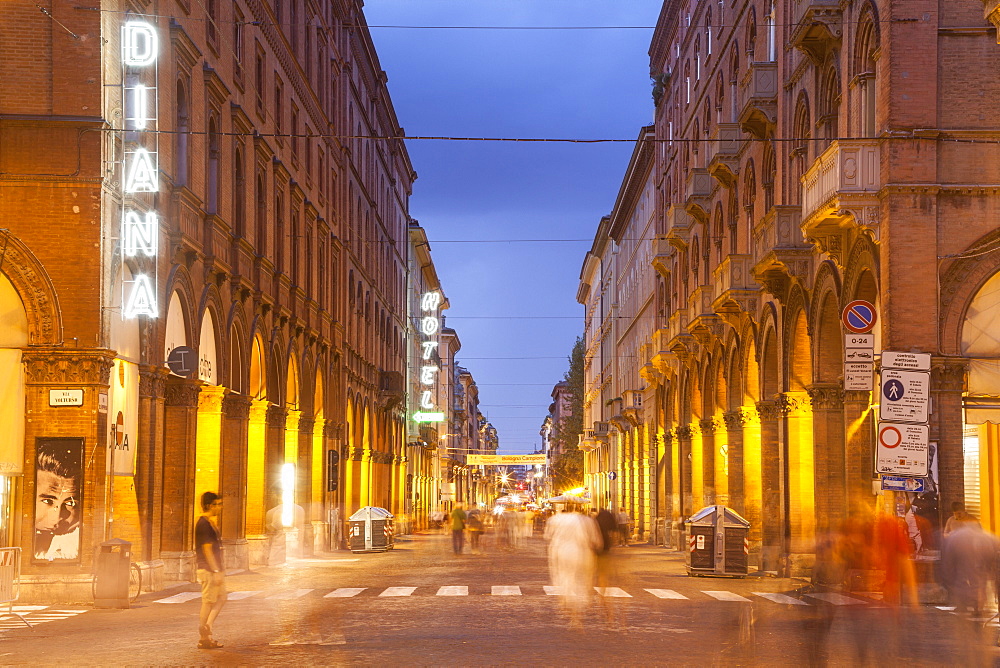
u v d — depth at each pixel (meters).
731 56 39.88
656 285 59.31
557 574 21.95
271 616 19.84
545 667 13.44
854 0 26.00
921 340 23.25
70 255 22.97
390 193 75.62
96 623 18.98
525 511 126.00
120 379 24.52
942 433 23.03
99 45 23.20
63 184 23.00
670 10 55.56
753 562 35.69
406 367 82.56
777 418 33.34
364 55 63.03
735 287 35.19
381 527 47.25
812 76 29.27
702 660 14.09
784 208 29.86
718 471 41.25
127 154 24.50
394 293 77.12
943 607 21.64
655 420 57.81
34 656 14.71
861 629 12.82
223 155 32.06
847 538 13.70
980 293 23.58
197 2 30.02
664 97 59.53
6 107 23.05
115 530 24.53
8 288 23.05
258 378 37.03
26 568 22.61
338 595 24.50
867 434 26.03
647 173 67.12
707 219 44.22
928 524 22.83
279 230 40.09
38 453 22.73
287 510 40.56
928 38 23.66
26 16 23.16
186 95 28.69
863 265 25.12
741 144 38.16
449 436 129.75
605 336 92.69
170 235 27.38
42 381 22.84
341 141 54.25
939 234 23.52
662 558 43.28
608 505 84.12
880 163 23.92
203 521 15.80
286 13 41.75
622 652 14.82
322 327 47.94
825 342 28.69
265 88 38.09
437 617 19.45
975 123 23.72
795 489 31.36
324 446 48.50
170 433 28.91
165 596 24.48
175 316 28.12
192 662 14.02
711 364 42.00
